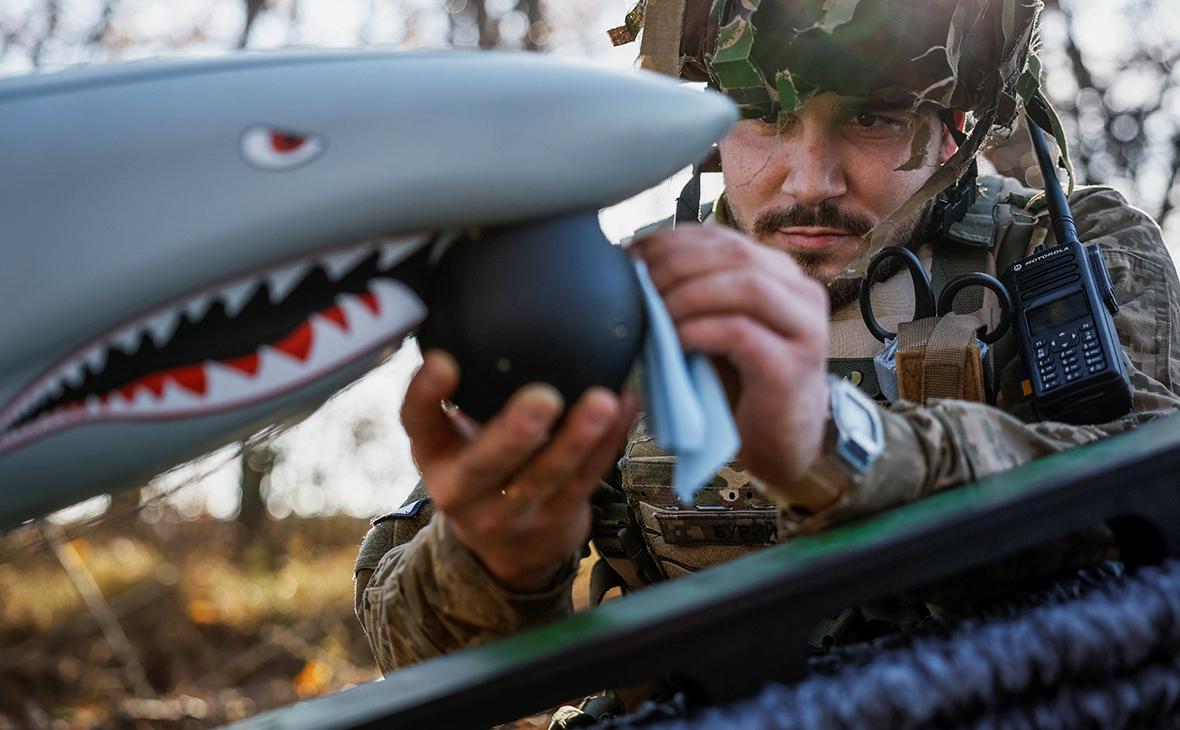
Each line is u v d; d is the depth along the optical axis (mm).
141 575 5770
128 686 4406
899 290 1276
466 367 696
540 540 821
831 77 1178
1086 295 1082
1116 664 721
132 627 5043
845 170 1241
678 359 702
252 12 7641
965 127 1364
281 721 706
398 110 672
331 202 662
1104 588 754
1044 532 724
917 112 1223
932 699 673
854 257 1262
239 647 4992
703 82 1417
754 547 1186
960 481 847
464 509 791
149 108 668
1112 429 963
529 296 681
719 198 1440
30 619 5031
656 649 670
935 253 1291
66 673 4406
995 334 1106
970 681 686
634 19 1446
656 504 1221
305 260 684
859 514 817
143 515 6691
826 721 657
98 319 659
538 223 705
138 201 652
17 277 646
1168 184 5746
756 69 1188
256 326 687
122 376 678
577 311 681
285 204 658
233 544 7078
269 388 689
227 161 660
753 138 1275
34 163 654
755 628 684
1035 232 1293
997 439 874
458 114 675
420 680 708
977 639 708
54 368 668
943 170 1193
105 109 668
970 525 700
